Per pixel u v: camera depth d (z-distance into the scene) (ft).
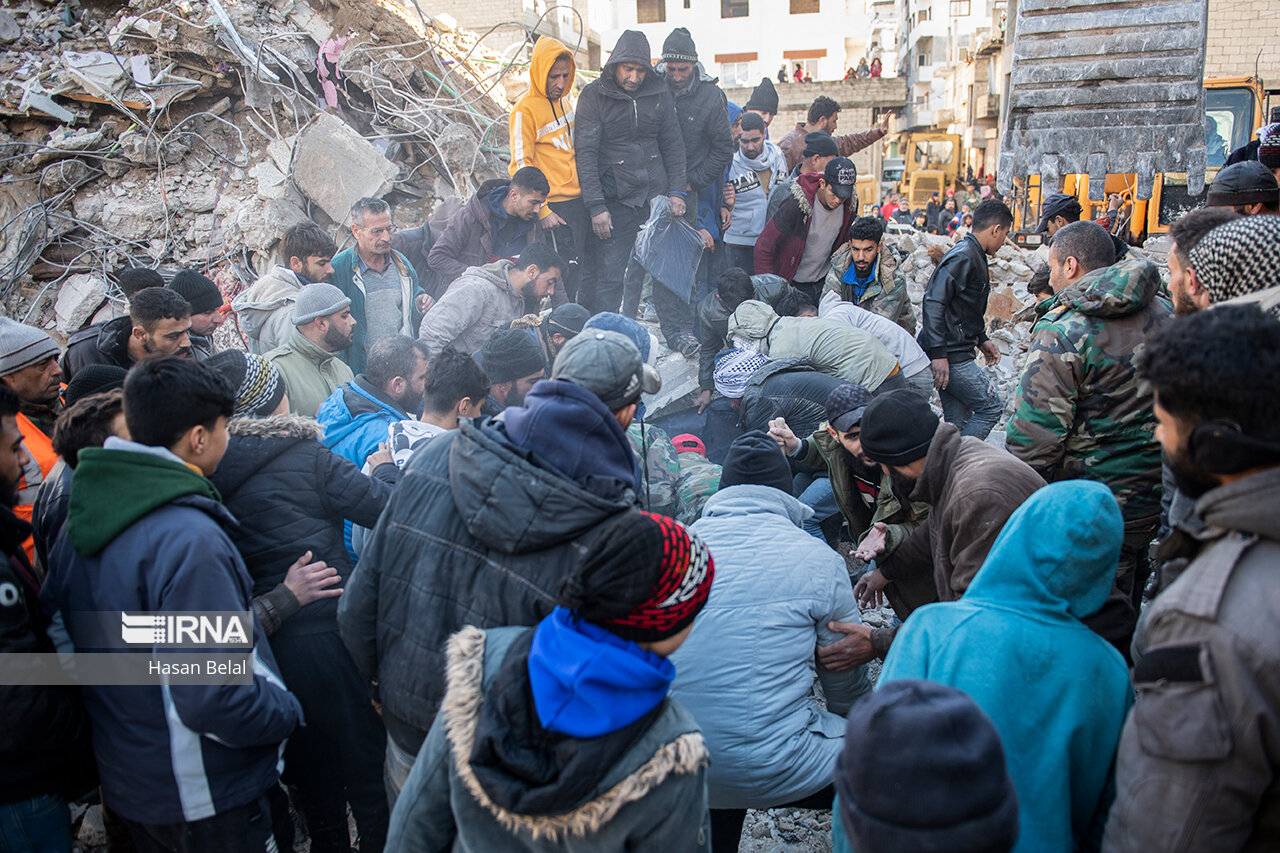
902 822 3.71
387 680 6.21
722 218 19.39
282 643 7.73
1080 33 17.58
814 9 121.29
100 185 23.45
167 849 6.75
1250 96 35.88
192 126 23.52
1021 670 5.32
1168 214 27.27
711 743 7.32
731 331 14.14
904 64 134.82
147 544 6.27
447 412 9.26
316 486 8.04
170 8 23.29
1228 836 4.02
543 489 5.65
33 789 6.51
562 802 4.26
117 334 11.44
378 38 26.11
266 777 6.86
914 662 5.62
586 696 4.33
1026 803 5.15
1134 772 4.34
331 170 22.26
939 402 18.75
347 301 12.07
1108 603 5.97
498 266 14.66
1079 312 9.29
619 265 17.74
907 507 9.39
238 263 21.99
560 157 17.71
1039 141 18.17
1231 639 4.03
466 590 5.95
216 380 6.82
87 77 22.93
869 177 93.40
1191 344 4.33
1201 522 4.67
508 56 32.32
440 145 24.41
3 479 6.91
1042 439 9.29
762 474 8.39
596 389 6.48
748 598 7.40
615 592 4.34
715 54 123.75
